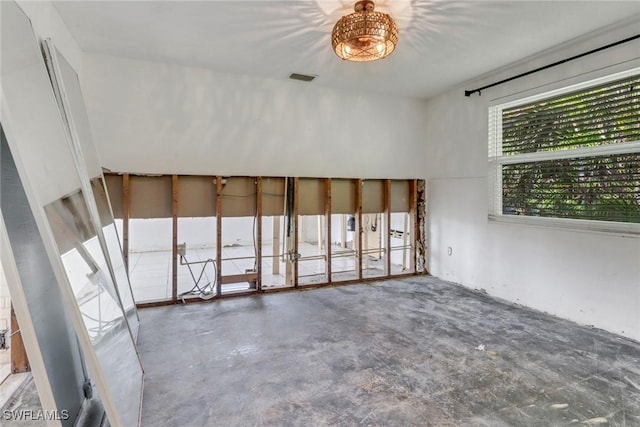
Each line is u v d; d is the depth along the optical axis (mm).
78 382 1889
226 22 2945
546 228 3596
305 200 4605
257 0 2613
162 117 3854
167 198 3914
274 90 4371
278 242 5277
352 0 2609
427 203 5312
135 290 4426
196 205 4039
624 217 2986
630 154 2938
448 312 3594
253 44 3367
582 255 3273
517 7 2674
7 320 2381
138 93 3744
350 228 6867
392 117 5105
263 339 2920
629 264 2930
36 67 1781
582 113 3295
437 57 3648
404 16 2820
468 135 4566
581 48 3275
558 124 3510
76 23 2928
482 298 4090
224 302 3932
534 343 2844
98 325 1671
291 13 2805
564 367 2449
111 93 3633
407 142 5219
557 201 3525
